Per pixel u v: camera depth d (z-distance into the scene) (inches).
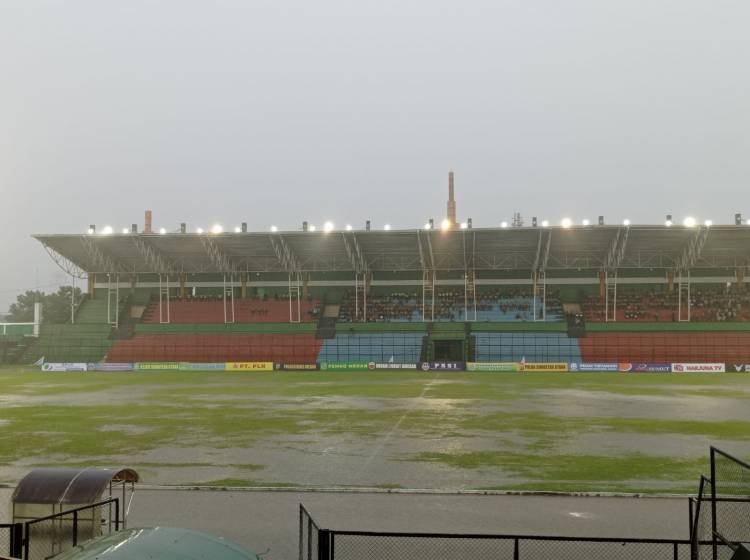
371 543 600.1
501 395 2103.8
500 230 3634.4
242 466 981.2
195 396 2111.2
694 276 4097.0
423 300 4028.1
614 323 3752.5
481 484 854.5
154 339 4005.9
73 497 521.0
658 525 662.5
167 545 354.6
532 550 582.2
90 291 4434.1
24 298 7194.9
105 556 335.9
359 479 887.7
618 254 3794.3
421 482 867.4
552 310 4047.7
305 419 1518.2
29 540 514.3
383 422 1461.6
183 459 1038.4
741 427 1370.6
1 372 3597.4
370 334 3892.7
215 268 4256.9
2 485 852.0
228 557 355.9
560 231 3617.1
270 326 3998.5
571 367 3469.5
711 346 3577.8
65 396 2130.9
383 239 3843.5
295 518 694.5
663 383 2630.4
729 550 482.6
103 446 1161.4
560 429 1346.0
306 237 3863.2
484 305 4138.8
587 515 701.3
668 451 1093.1
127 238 3961.6
